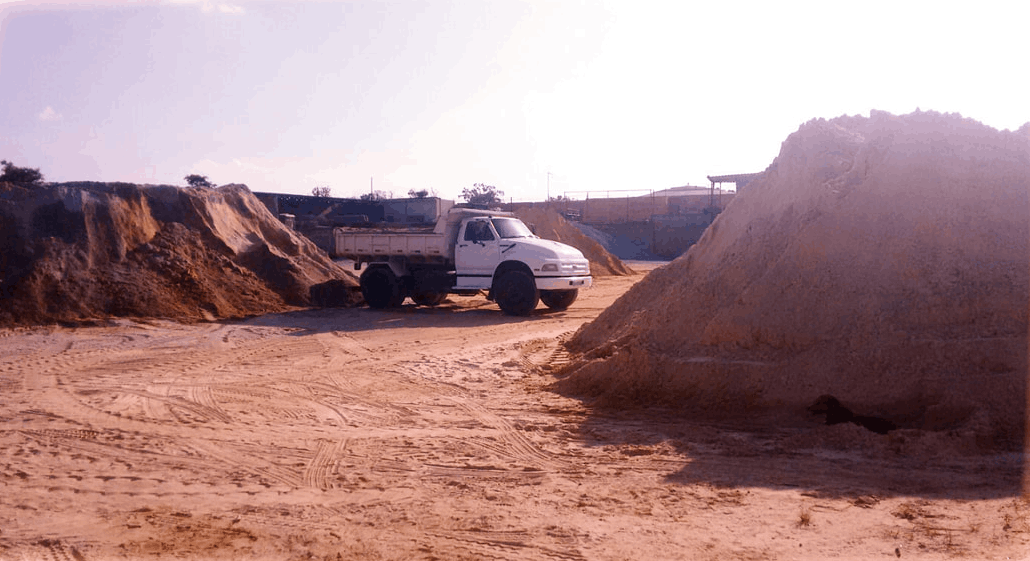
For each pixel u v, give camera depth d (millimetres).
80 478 7242
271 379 12070
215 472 7422
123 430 9008
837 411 8828
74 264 20094
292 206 57469
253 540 5684
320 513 6254
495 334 16844
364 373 12516
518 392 10883
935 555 5070
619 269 40406
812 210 10641
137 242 21828
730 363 9633
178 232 22547
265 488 6930
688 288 11469
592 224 73375
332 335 17125
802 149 11945
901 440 7676
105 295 19688
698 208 75875
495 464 7551
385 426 9133
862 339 9141
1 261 19750
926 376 8555
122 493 6816
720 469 7242
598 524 5852
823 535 5512
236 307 21094
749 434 8445
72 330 17875
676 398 9727
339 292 22703
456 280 21297
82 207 21359
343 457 7895
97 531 5910
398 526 5910
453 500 6508
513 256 20516
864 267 9766
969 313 8914
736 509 6125
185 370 12898
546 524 5871
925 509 5980
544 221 42312
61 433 8875
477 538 5621
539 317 20203
